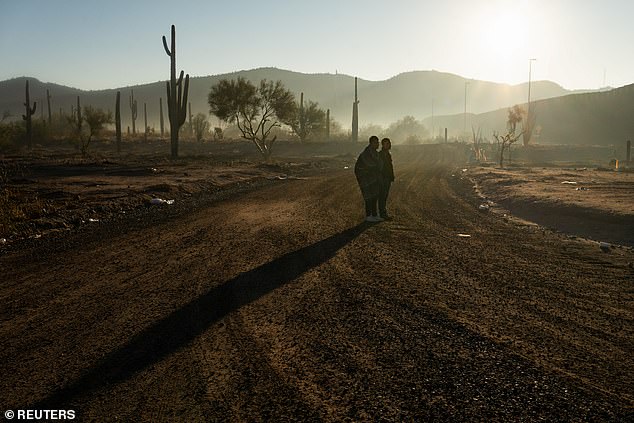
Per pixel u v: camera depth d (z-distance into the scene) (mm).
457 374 4699
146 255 10016
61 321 6207
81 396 4273
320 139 85938
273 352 5203
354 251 10391
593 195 18875
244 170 34406
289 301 6980
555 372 4754
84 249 10680
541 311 6605
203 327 5953
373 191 14711
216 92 50781
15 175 28656
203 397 4238
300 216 15391
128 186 22688
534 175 31609
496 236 12453
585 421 3881
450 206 18656
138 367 4840
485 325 6059
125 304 6863
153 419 3891
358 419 3895
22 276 8500
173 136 45812
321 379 4586
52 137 81875
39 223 13422
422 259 9719
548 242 11688
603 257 10023
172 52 44438
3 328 5992
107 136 94500
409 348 5324
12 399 4242
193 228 13195
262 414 3957
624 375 4699
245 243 11180
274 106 51250
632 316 6414
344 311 6555
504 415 3961
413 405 4113
